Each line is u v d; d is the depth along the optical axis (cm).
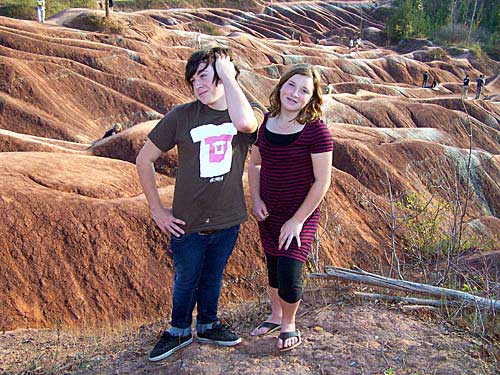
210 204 415
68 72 2831
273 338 461
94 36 3597
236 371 409
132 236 983
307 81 403
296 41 5928
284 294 426
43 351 538
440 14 7556
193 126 409
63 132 2484
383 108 2995
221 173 412
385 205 1362
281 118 423
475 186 1988
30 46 3034
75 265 925
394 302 539
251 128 399
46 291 888
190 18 5809
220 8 6681
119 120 2792
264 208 442
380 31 7119
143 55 3375
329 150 411
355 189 1377
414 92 4466
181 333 451
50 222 952
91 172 1152
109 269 939
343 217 1262
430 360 418
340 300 544
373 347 436
